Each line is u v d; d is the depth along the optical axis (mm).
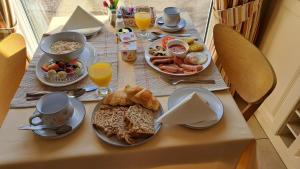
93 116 778
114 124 748
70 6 1925
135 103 811
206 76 980
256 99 922
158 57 1047
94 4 1900
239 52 1082
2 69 1055
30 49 1868
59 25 1313
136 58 1076
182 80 956
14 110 821
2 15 1483
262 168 1477
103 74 852
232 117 801
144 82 950
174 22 1246
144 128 721
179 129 759
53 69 968
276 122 1544
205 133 747
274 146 1583
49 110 739
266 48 1624
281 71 1471
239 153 774
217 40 1207
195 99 755
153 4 1916
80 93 889
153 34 1234
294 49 1338
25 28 1832
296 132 1418
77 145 713
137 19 1181
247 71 1036
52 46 1066
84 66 1013
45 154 687
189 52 1093
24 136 736
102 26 1276
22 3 1797
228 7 1475
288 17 1373
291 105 1393
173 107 780
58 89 913
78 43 1089
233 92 1727
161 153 725
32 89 911
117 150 699
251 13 1486
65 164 701
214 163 819
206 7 1972
